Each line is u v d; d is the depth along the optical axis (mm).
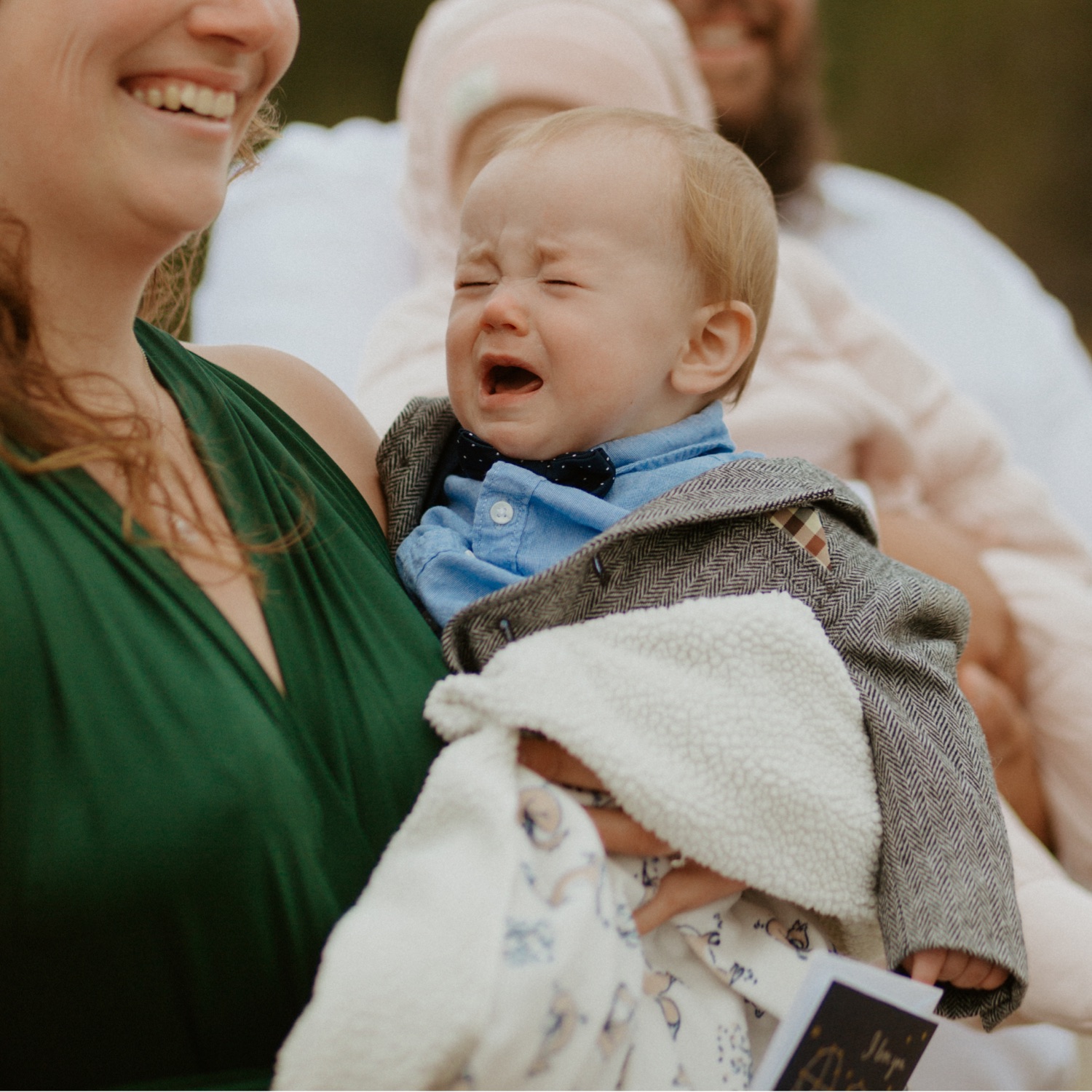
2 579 992
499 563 1271
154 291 1490
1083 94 7789
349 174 3100
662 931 1162
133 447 1090
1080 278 7844
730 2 3061
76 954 982
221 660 1060
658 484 1296
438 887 1011
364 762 1108
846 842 1120
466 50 2541
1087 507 3254
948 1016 1210
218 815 999
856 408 2482
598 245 1298
